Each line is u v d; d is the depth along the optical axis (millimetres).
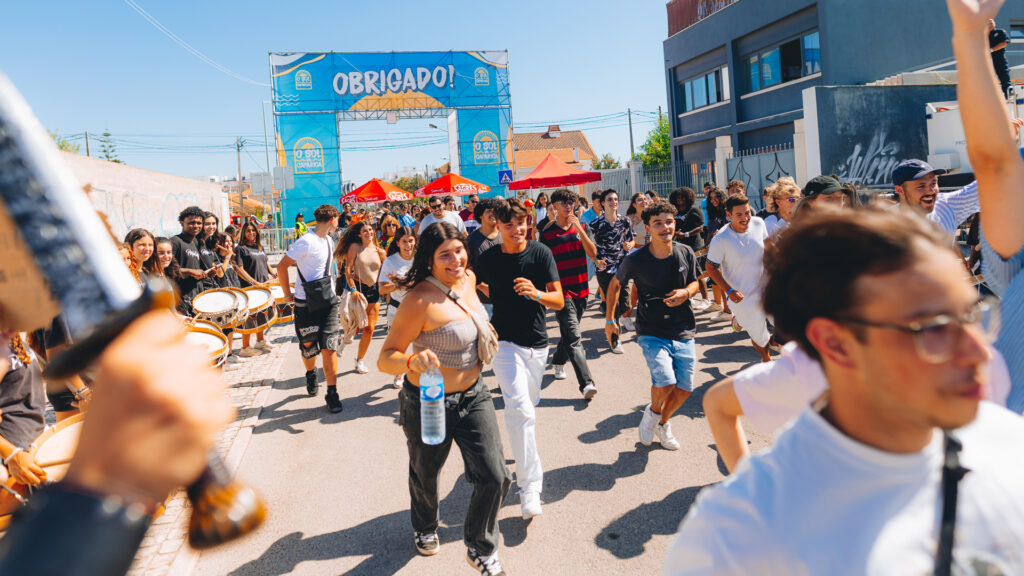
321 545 3807
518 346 4207
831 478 984
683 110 26734
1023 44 19469
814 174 16297
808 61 20422
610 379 6797
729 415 1825
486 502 3293
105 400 360
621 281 4984
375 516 4125
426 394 3209
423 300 3338
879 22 19484
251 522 430
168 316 392
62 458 2883
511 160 33062
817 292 958
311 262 6234
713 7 23875
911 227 936
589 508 4086
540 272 4320
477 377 3459
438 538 3811
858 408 982
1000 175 1588
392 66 31656
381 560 3633
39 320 349
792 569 981
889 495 975
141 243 6070
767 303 1075
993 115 1545
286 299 6371
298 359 8438
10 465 2805
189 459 373
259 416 6133
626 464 4676
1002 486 1008
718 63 24078
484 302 4484
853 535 965
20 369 3160
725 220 9773
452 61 32125
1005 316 1657
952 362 890
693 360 4750
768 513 998
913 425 961
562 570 3461
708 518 1056
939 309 889
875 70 19547
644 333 4805
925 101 16828
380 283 6949
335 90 31266
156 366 365
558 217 6812
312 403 6496
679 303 4574
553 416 5750
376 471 4805
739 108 23250
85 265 354
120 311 358
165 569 3467
